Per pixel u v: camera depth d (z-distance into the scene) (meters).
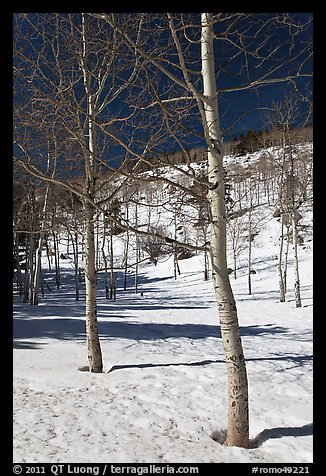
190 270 39.91
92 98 6.85
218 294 4.34
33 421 4.91
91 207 7.24
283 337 11.98
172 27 3.76
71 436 4.47
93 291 7.46
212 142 4.27
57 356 8.45
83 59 6.39
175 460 3.92
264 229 39.97
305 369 7.69
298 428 4.71
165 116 3.99
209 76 4.33
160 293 31.28
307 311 17.50
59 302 23.64
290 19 4.36
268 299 23.19
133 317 16.45
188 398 5.83
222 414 5.22
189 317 17.16
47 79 6.03
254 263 34.44
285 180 20.61
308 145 22.38
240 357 4.33
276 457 4.00
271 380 6.90
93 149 7.04
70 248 54.12
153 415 5.16
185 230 39.00
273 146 22.22
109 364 7.84
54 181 4.39
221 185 4.31
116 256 44.72
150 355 8.76
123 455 4.01
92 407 5.44
